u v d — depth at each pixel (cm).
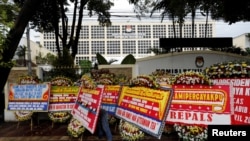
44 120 1131
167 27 7888
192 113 629
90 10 2173
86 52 7962
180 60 1301
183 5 1666
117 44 8031
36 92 1011
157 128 558
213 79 685
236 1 1426
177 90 651
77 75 1242
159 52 2356
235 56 1323
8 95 1053
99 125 769
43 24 1875
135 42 8019
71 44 1955
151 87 608
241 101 594
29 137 849
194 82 632
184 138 640
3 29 517
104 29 7988
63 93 1030
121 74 1188
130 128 685
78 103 806
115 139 789
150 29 7975
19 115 993
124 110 702
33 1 543
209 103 611
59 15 1958
